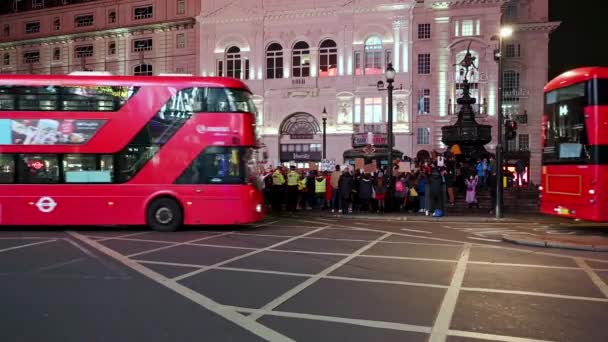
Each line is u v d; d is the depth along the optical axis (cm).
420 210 2375
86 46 5666
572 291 838
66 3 5794
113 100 1568
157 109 1576
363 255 1173
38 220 1547
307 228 1720
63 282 863
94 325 631
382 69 4734
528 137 4725
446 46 4659
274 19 4950
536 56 4741
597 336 604
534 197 2670
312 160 4891
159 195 1566
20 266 998
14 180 1548
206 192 1573
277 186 2395
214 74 5097
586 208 1477
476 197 2608
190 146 1577
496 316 684
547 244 1333
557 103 1628
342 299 770
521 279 929
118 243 1323
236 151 1588
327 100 4844
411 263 1077
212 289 824
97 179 1559
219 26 5088
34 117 1555
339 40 4800
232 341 576
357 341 578
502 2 4547
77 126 1559
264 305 732
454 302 756
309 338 588
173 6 5344
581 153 1498
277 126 4959
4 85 1556
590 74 1479
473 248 1298
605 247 1256
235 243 1347
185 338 585
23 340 574
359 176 2431
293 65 4966
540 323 655
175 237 1455
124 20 5541
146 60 5412
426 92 4712
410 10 4653
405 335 601
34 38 5800
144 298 763
